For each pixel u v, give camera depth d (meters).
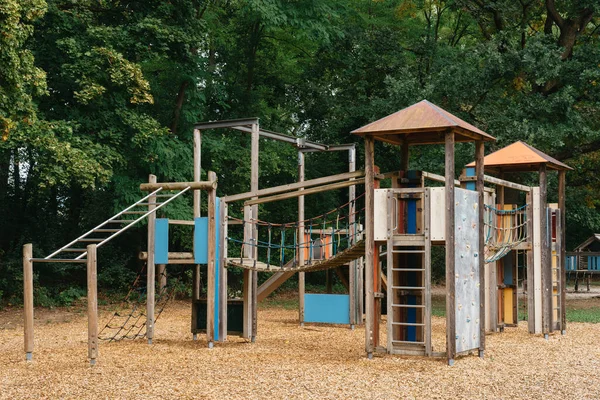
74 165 17.30
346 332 15.62
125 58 20.12
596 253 28.88
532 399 8.24
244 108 27.53
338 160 30.09
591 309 21.66
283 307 22.61
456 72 22.00
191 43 20.92
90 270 10.71
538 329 15.08
